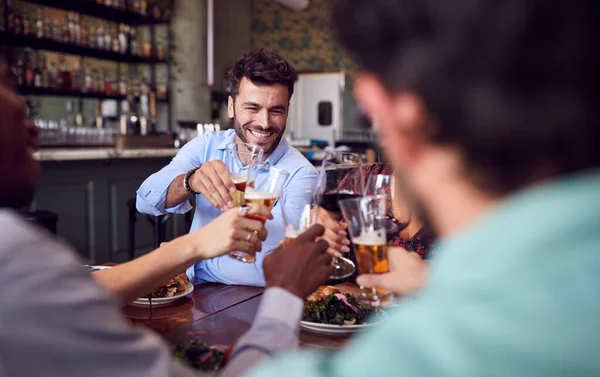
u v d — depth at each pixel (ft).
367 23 1.34
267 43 26.45
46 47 15.49
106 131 15.44
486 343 1.09
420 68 1.23
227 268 5.29
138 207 6.15
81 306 1.59
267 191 3.97
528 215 1.18
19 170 1.86
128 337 1.71
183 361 2.86
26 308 1.49
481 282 1.16
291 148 6.66
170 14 19.45
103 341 1.63
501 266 1.16
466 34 1.17
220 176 4.65
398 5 1.27
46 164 11.91
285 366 1.41
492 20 1.15
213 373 2.75
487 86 1.17
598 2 1.12
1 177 1.80
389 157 1.51
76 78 16.31
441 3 1.20
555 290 1.08
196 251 3.59
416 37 1.27
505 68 1.14
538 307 1.08
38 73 15.17
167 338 3.52
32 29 14.83
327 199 3.99
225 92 21.72
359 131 23.90
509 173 1.24
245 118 6.13
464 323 1.13
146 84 18.71
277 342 2.05
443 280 1.26
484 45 1.16
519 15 1.12
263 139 6.21
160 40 19.29
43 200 11.94
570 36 1.12
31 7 15.08
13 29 14.20
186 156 6.59
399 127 1.39
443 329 1.15
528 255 1.14
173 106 19.92
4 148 1.80
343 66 25.22
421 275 2.77
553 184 1.23
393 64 1.31
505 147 1.19
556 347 1.05
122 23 18.38
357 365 1.24
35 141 2.02
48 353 1.51
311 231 2.49
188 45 19.84
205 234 3.61
